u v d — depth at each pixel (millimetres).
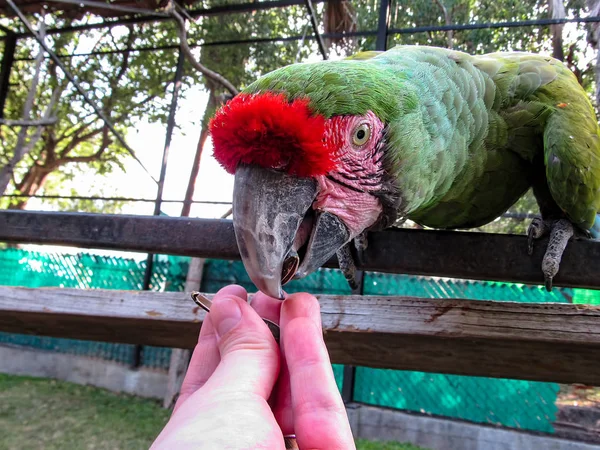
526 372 336
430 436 922
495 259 283
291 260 235
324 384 172
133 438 899
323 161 232
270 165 229
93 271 1317
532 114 358
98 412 1034
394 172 265
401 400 978
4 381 1225
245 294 213
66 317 366
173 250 305
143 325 358
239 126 221
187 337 379
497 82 366
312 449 160
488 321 278
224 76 1167
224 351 188
